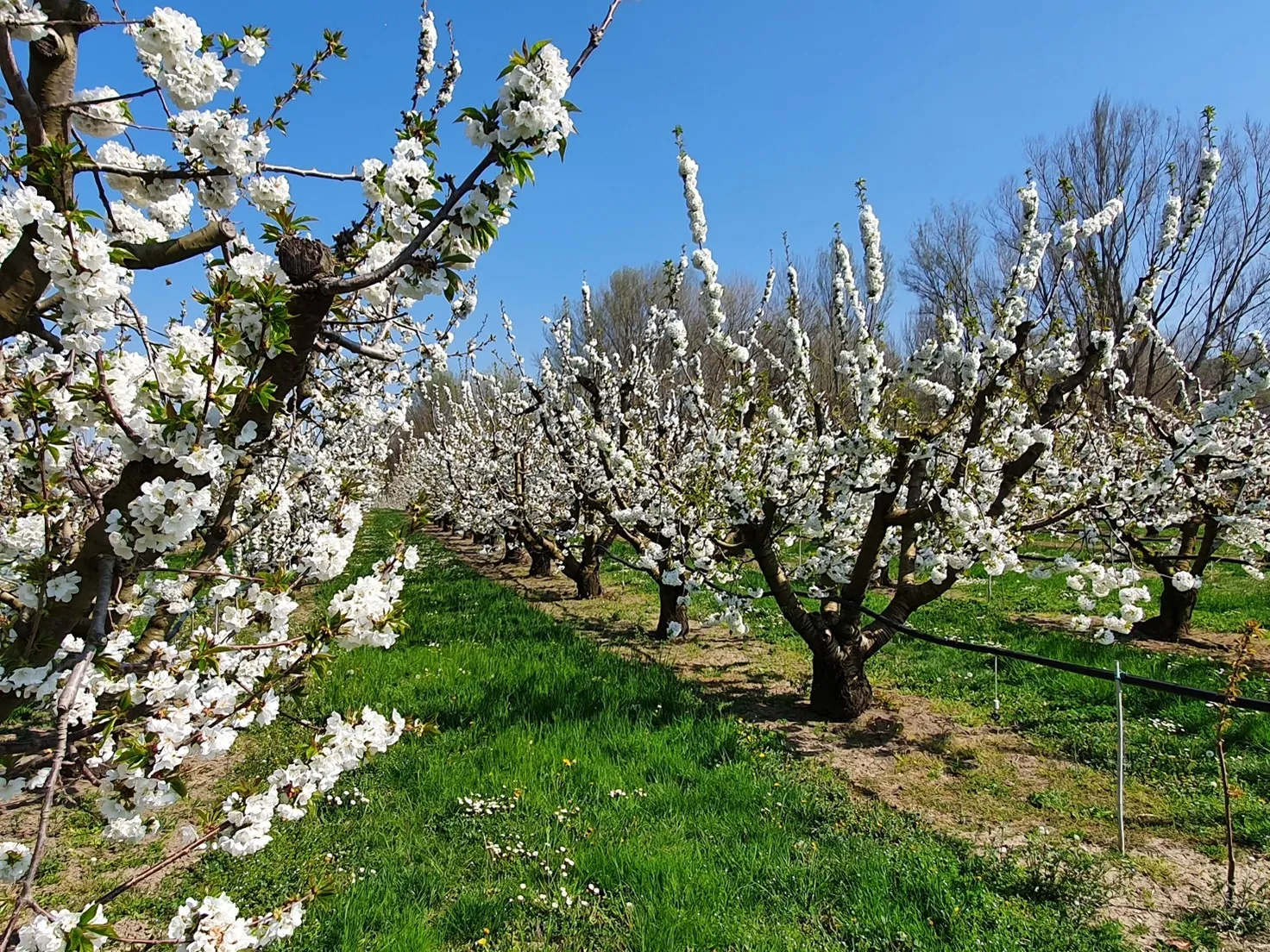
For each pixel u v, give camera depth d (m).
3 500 2.31
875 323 5.81
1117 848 3.80
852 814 4.08
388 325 3.45
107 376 1.56
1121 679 3.88
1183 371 8.00
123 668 1.82
